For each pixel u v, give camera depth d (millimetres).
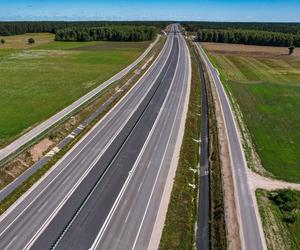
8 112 76875
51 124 69250
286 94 98688
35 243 38531
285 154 62031
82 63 138000
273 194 49500
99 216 43125
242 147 63781
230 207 45844
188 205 46625
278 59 158375
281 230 42562
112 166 54812
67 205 45062
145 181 50844
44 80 107312
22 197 46469
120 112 79000
